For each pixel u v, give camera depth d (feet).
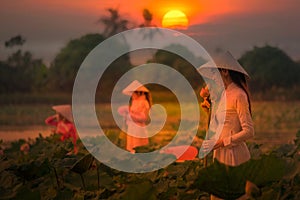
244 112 28.35
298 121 123.03
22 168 28.30
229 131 28.60
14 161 33.55
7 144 82.94
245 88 28.76
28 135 103.40
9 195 24.86
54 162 29.35
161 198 26.32
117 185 30.25
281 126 111.96
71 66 255.50
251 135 28.40
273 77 282.97
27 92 264.52
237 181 21.36
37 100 255.29
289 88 281.13
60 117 54.70
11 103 247.70
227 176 21.22
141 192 20.66
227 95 28.66
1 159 36.70
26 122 142.61
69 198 25.89
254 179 21.47
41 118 159.22
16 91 264.52
